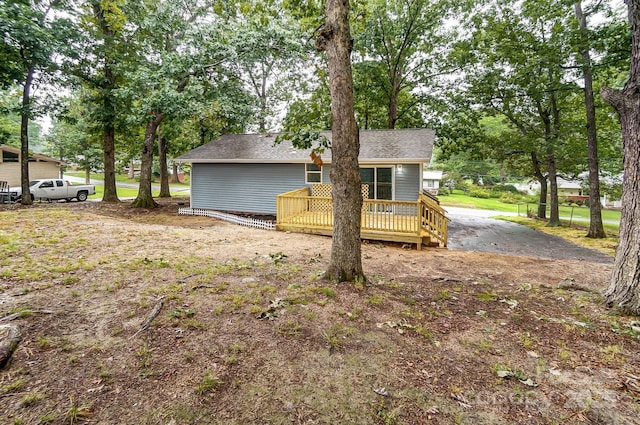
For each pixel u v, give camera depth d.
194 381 2.34
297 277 4.86
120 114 15.49
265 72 21.23
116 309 3.41
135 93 13.48
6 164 21.11
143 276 4.52
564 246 10.57
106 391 2.18
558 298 4.40
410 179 11.51
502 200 31.55
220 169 14.35
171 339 2.89
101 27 15.03
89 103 16.41
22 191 14.23
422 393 2.33
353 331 3.20
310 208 11.16
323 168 12.77
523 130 16.86
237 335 3.03
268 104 22.06
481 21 14.92
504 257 7.75
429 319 3.57
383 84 18.44
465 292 4.61
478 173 40.25
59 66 13.38
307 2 7.21
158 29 14.10
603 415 2.13
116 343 2.76
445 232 8.84
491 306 4.04
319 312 3.59
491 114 16.62
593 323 3.52
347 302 3.91
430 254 7.97
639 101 3.77
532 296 4.49
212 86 14.85
